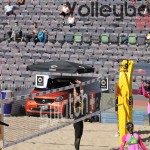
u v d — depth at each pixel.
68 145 40.38
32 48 69.25
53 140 41.97
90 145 40.50
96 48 70.00
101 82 38.47
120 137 40.53
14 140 34.59
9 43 70.62
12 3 80.31
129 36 70.81
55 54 67.50
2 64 65.06
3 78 60.53
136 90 52.59
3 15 77.81
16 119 45.72
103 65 65.12
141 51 68.44
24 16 77.50
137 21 76.19
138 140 31.48
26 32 73.50
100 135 44.03
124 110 40.28
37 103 49.06
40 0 80.75
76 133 36.47
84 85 39.84
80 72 53.06
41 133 35.25
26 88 56.00
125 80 40.31
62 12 77.19
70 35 71.81
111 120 49.38
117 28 73.44
